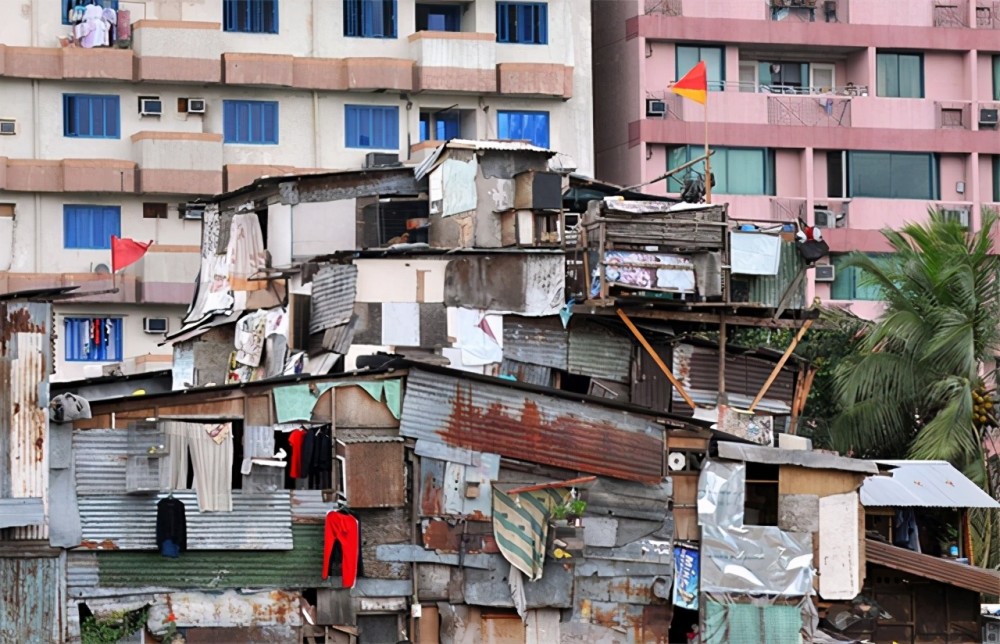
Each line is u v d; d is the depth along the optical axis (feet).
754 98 421.18
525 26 415.23
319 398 244.01
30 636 231.71
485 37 406.21
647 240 274.36
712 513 253.24
